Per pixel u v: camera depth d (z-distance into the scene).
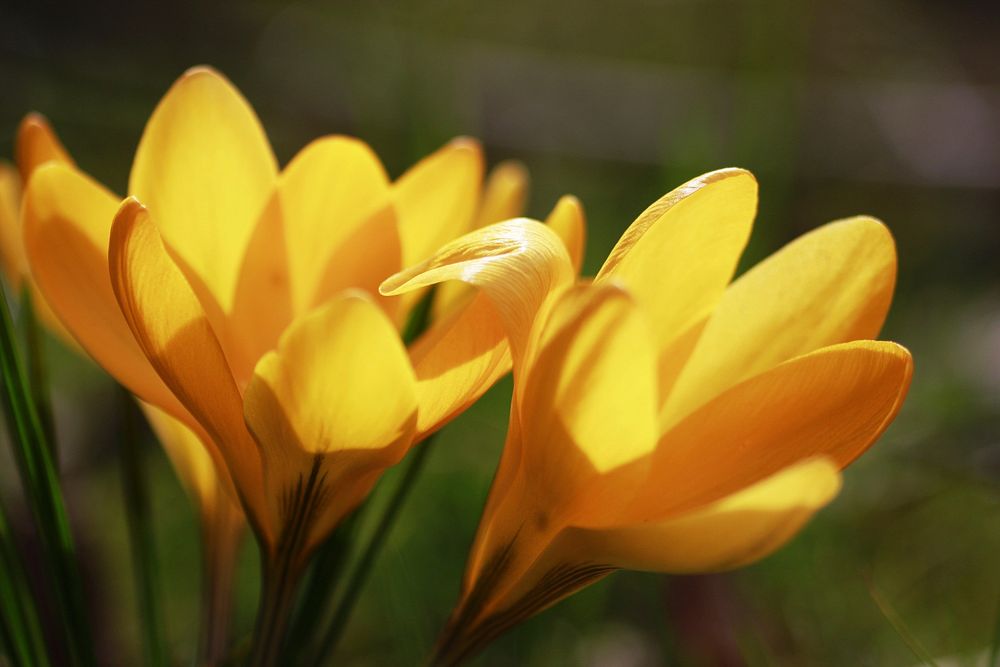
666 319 0.24
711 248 0.23
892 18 1.09
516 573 0.23
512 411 0.23
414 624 0.33
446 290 0.28
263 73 0.87
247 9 0.92
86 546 0.39
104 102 0.83
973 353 0.60
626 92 0.87
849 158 0.83
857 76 0.99
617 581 0.42
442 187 0.27
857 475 0.51
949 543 0.46
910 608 0.41
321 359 0.21
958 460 0.53
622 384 0.21
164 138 0.25
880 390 0.23
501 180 0.29
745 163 0.54
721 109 0.86
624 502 0.22
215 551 0.27
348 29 0.91
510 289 0.21
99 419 0.51
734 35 1.02
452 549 0.43
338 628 0.27
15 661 0.26
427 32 0.93
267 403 0.22
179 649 0.40
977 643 0.38
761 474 0.23
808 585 0.41
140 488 0.28
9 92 0.81
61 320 0.25
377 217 0.26
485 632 0.24
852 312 0.24
